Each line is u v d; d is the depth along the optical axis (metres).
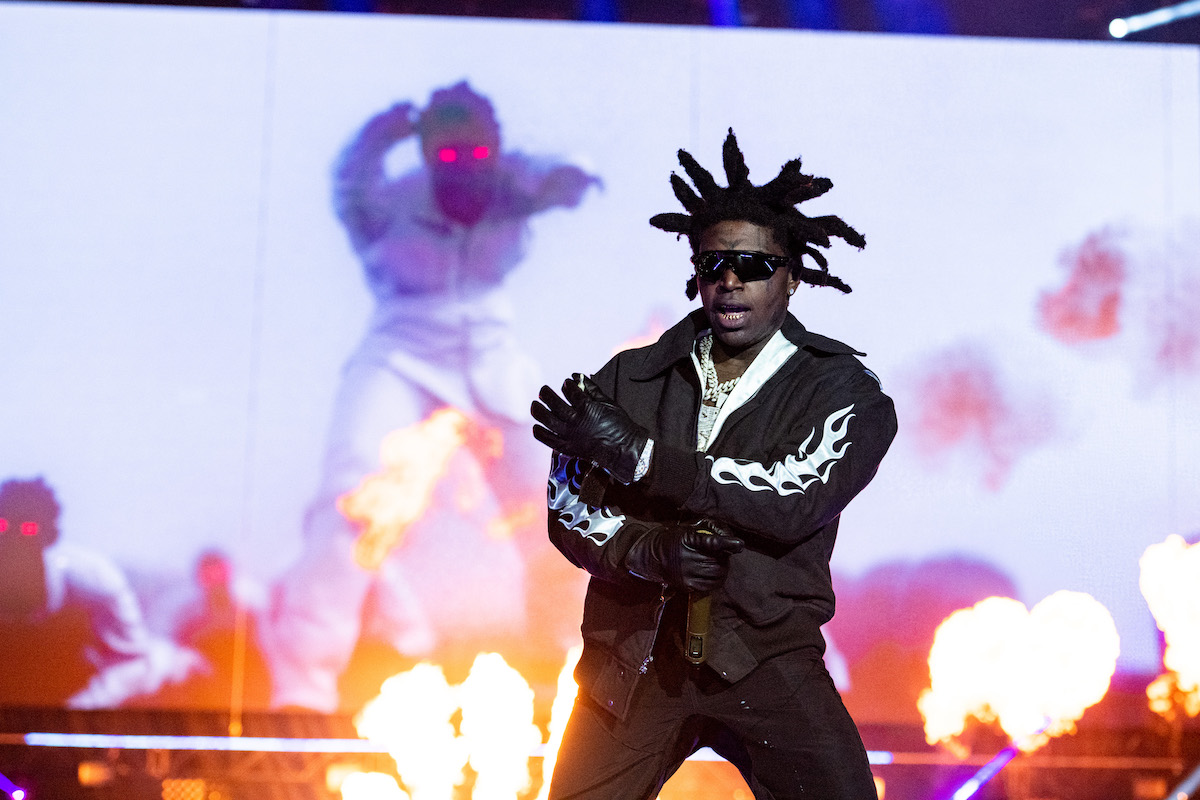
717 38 12.61
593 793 3.79
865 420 3.67
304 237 12.35
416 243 12.39
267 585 11.93
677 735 3.84
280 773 10.80
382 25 12.57
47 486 11.92
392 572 11.99
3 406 12.00
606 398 3.43
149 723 11.69
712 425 3.86
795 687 3.70
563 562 12.11
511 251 12.41
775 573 3.68
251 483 12.05
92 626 11.79
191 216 12.30
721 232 3.79
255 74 12.48
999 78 12.62
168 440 12.05
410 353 12.27
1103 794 11.23
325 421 12.16
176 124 12.39
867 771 3.78
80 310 12.14
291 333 12.24
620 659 3.75
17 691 11.66
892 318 12.41
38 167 12.27
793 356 3.85
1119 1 12.56
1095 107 12.63
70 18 12.41
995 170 12.55
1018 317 12.45
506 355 12.30
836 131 12.55
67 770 10.77
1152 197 12.58
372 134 12.48
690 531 3.39
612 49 12.61
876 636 12.08
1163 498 12.34
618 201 12.50
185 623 11.85
